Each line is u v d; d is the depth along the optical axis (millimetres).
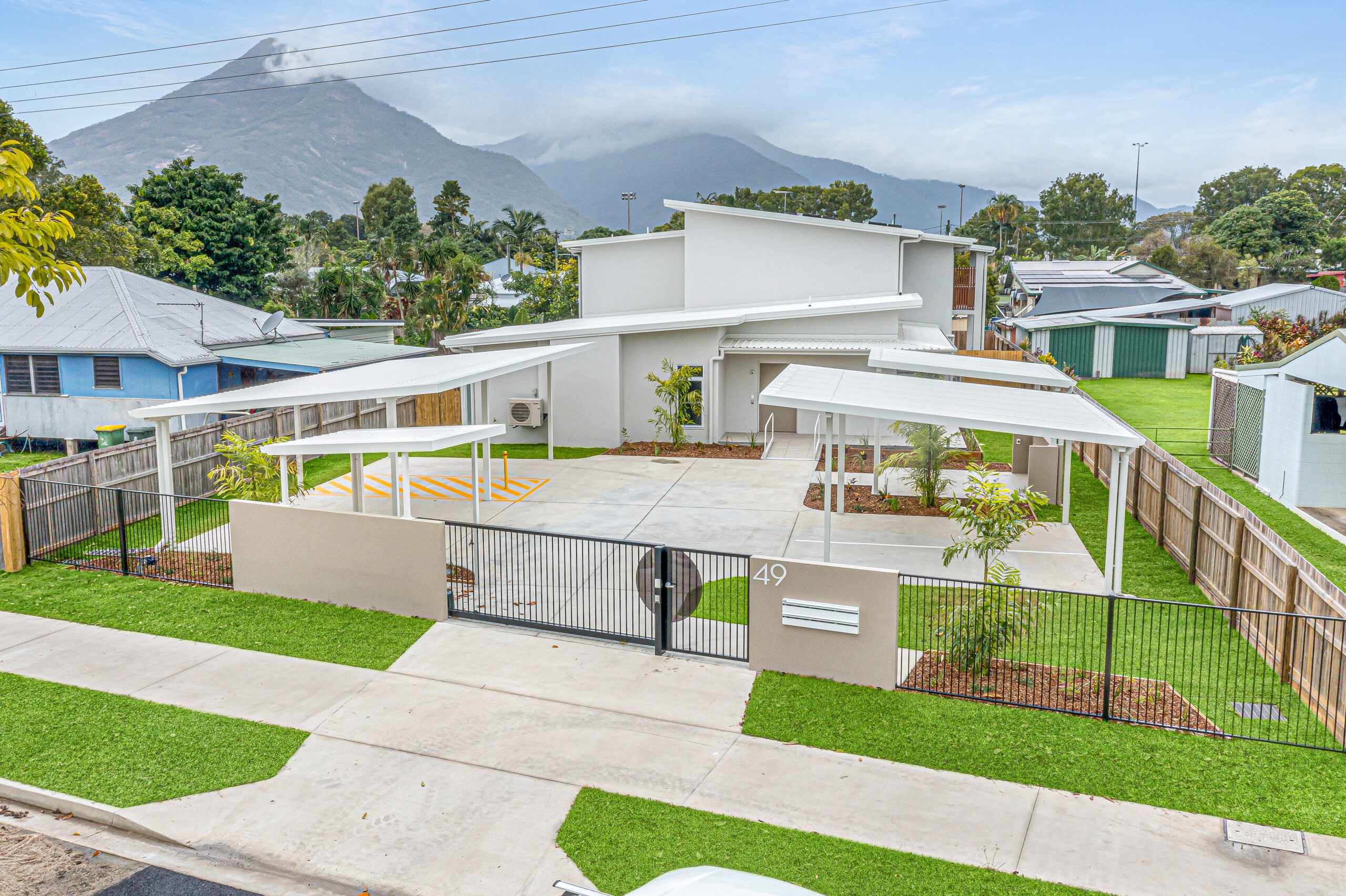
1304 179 121125
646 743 8930
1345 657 8844
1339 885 6766
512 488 20328
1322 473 17531
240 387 29047
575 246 33719
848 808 7793
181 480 19016
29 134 38625
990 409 14492
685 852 7156
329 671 10625
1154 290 53750
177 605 12781
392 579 12375
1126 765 8484
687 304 31688
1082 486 20656
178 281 53125
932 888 6699
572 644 11445
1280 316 38000
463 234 103875
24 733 9055
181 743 8914
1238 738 8977
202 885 6895
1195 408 31953
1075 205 142625
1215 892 6680
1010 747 8820
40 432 25656
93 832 7645
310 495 19875
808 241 30547
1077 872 6918
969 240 32438
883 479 21031
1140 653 11234
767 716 9500
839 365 26484
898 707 9664
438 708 9695
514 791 8094
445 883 6855
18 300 27625
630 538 16328
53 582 13820
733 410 27281
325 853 7250
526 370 26281
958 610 10734
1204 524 13578
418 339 55875
